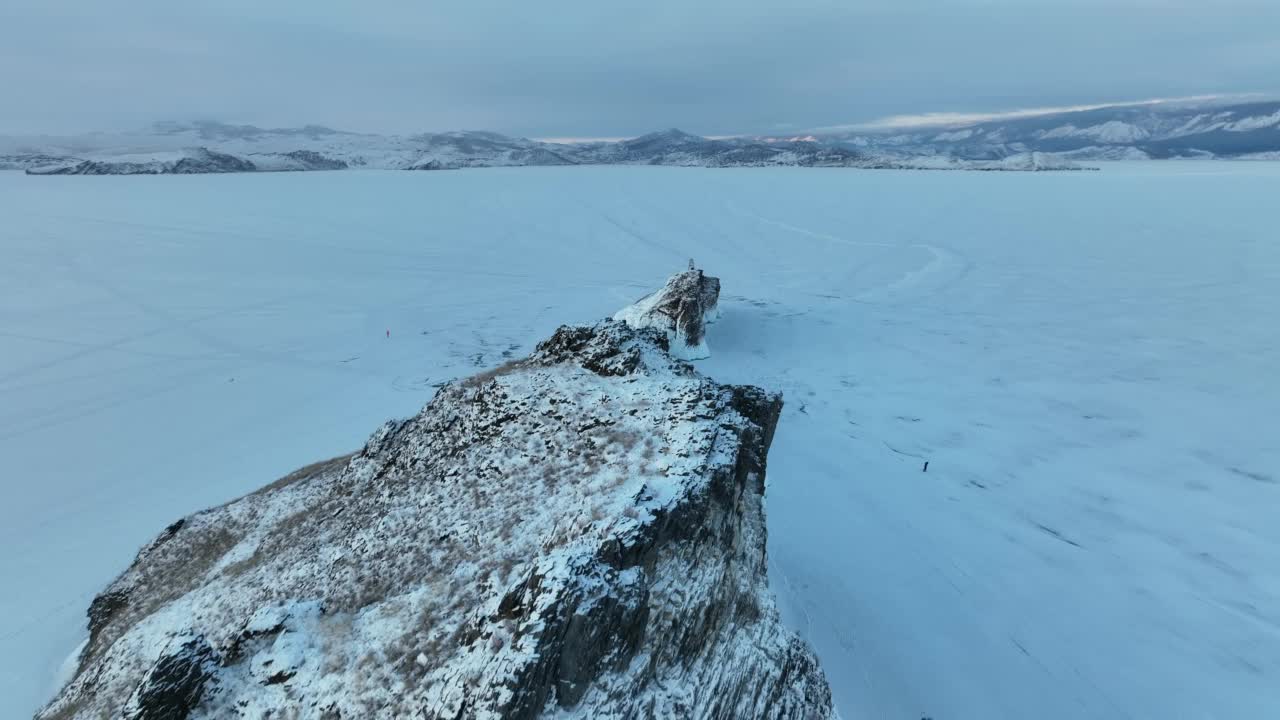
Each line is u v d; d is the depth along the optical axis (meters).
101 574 33.84
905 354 71.25
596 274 117.19
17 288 101.56
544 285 108.38
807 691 19.52
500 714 12.60
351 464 28.48
